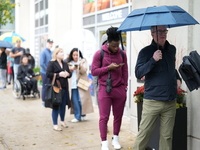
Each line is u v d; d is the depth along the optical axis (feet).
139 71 11.29
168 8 10.37
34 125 20.47
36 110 26.17
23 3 53.67
